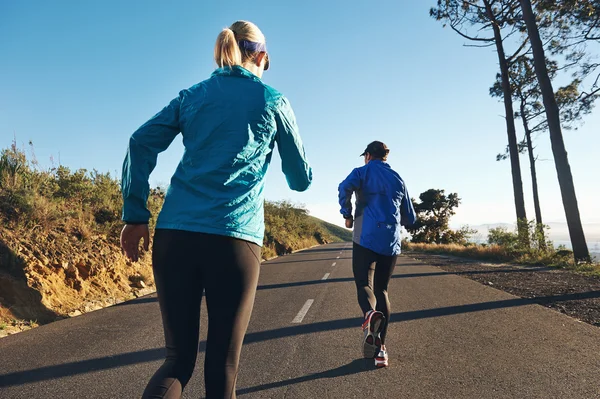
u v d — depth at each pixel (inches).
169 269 62.9
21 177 343.9
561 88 844.6
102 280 320.5
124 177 64.6
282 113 70.9
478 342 175.6
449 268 525.0
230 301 62.9
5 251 253.1
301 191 82.6
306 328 207.5
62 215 337.7
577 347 163.3
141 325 220.4
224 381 61.3
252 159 66.8
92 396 124.5
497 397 118.4
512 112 870.4
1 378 140.4
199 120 66.7
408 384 130.3
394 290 329.7
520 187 839.1
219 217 62.4
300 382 134.0
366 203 149.1
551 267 530.0
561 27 757.3
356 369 145.6
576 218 579.2
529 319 213.3
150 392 57.4
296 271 515.8
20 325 217.8
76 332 205.8
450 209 2150.6
